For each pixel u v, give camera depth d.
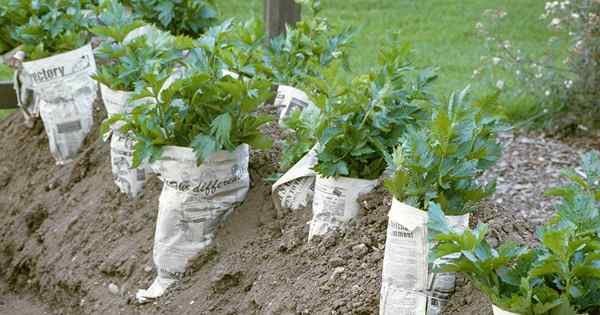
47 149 4.11
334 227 3.13
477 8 7.20
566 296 2.58
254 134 3.25
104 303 3.43
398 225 2.83
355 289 2.96
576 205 2.66
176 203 3.27
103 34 3.48
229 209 3.33
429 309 2.84
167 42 3.45
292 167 3.27
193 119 3.25
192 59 3.29
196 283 3.27
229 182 3.29
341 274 3.01
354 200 3.12
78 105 3.93
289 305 3.02
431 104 3.13
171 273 3.31
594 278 2.59
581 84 4.82
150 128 3.21
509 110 4.97
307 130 3.16
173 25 4.06
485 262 2.63
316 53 3.59
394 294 2.85
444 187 2.79
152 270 3.39
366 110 3.07
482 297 2.81
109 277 3.49
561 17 4.98
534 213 4.13
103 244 3.58
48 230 3.80
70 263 3.62
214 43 3.28
